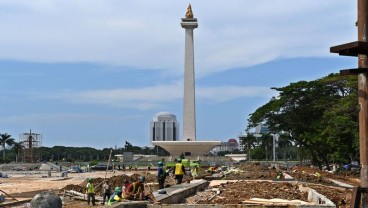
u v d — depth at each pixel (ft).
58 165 480.64
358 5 32.91
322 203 73.67
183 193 98.37
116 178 167.43
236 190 102.53
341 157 248.52
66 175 304.50
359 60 33.55
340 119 193.77
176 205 69.62
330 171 235.61
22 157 575.38
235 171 191.72
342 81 245.86
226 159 434.71
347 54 33.17
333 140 209.87
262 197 86.69
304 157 443.73
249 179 143.54
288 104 265.34
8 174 337.52
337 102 237.45
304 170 209.67
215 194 98.94
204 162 344.90
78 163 547.08
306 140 259.80
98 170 388.37
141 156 595.88
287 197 87.86
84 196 131.13
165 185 127.03
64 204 120.06
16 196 148.66
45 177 294.66
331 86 253.85
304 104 262.26
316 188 103.91
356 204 32.63
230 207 70.33
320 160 286.66
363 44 31.60
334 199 84.48
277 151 575.79
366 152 32.86
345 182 148.15
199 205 69.62
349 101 193.36
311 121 262.26
